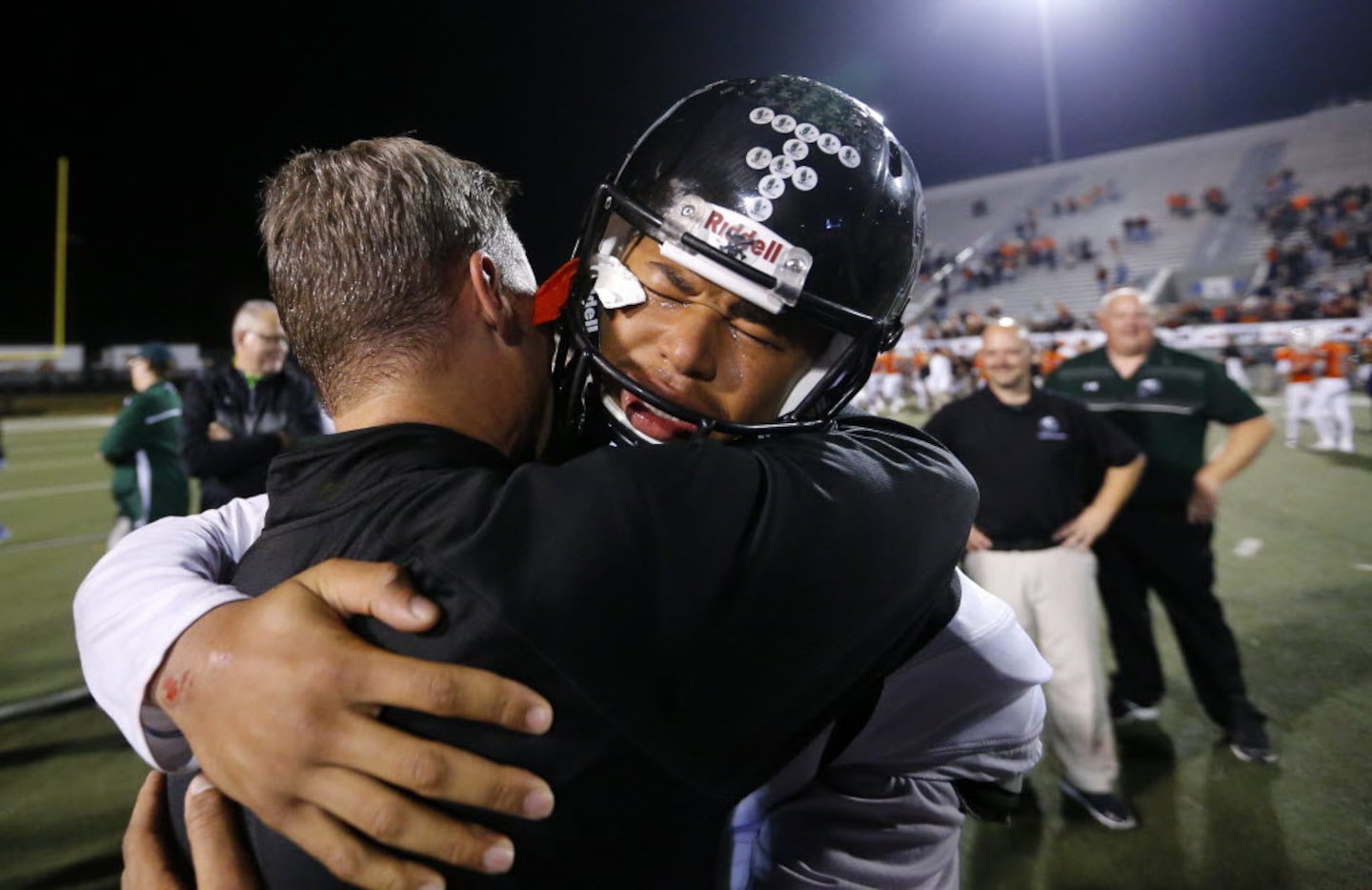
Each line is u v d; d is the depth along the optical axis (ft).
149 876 2.12
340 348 2.10
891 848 2.41
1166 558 9.12
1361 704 9.66
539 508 1.70
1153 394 9.11
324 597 1.69
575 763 1.68
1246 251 66.80
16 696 10.96
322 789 1.60
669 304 2.40
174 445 13.92
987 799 2.72
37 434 47.67
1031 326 59.82
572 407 2.59
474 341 2.18
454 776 1.58
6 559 18.26
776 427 2.40
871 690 2.24
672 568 1.68
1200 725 9.62
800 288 2.32
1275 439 29.94
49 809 8.33
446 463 1.92
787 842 2.43
